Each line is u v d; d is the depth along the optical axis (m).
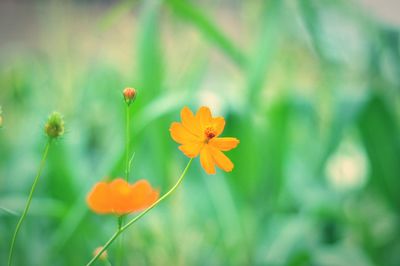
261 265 1.36
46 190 1.56
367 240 1.48
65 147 1.52
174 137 0.69
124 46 2.11
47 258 1.27
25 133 1.80
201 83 1.71
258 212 1.48
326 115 1.48
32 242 1.36
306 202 1.52
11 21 3.27
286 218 1.51
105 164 1.37
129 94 0.72
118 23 2.09
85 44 2.12
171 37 1.68
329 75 1.49
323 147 1.43
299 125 1.70
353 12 1.61
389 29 1.59
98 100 2.05
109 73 2.08
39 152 1.62
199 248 1.50
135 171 1.49
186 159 1.47
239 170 1.42
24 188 1.56
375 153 1.60
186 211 1.52
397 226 1.56
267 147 1.44
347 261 1.32
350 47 1.64
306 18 1.46
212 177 1.46
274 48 1.44
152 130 1.35
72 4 2.10
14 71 2.29
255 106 1.46
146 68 1.32
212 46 1.64
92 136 2.01
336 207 1.45
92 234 1.30
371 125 1.57
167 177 1.38
